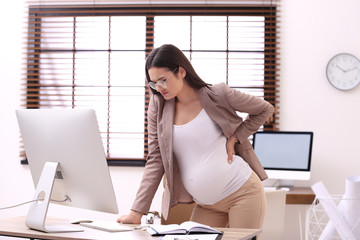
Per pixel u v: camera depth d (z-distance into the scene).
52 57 4.61
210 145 2.15
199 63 4.51
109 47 4.57
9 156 4.55
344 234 2.82
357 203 2.81
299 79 4.39
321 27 4.38
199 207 2.34
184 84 2.16
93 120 1.84
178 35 4.54
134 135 4.55
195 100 2.18
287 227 4.29
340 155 4.33
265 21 4.43
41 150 2.02
